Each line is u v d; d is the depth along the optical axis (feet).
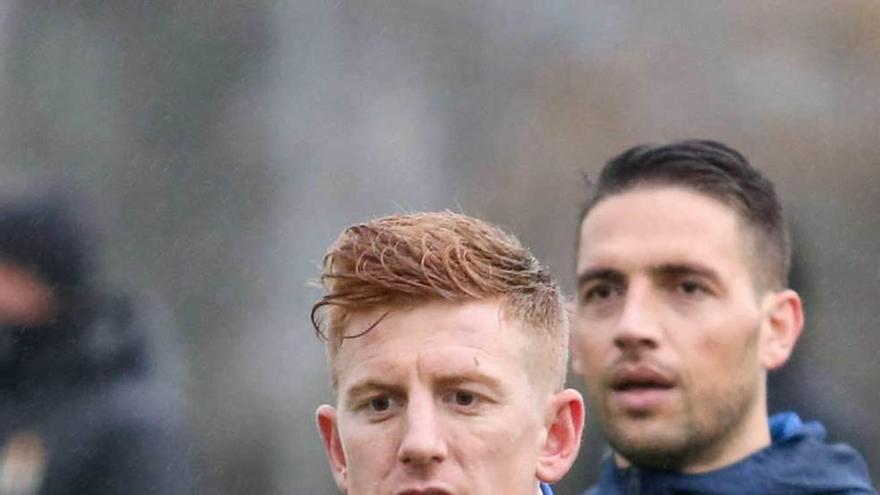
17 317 70.74
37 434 69.62
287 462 112.16
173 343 97.71
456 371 33.24
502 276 34.04
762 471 48.85
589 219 50.39
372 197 130.72
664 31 144.56
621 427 49.08
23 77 125.59
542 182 136.46
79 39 126.52
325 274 34.35
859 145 143.74
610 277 49.65
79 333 71.72
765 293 50.19
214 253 120.67
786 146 144.97
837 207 140.77
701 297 49.14
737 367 49.32
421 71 135.44
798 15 146.72
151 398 71.61
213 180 124.77
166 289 119.34
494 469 33.40
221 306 119.24
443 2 137.80
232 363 115.96
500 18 138.51
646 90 143.02
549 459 34.94
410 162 133.18
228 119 129.29
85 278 73.26
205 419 112.57
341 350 34.04
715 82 145.28
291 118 130.82
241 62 130.72
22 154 121.49
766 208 50.34
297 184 129.49
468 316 33.55
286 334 118.52
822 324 121.29
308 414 114.42
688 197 49.49
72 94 125.80
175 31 129.49
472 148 135.54
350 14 132.87
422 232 34.09
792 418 50.52
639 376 48.78
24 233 72.74
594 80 141.69
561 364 35.17
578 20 141.59
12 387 70.08
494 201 134.72
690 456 48.98
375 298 33.47
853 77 146.41
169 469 71.46
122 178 123.85
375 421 33.60
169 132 126.62
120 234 120.88
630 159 50.47
